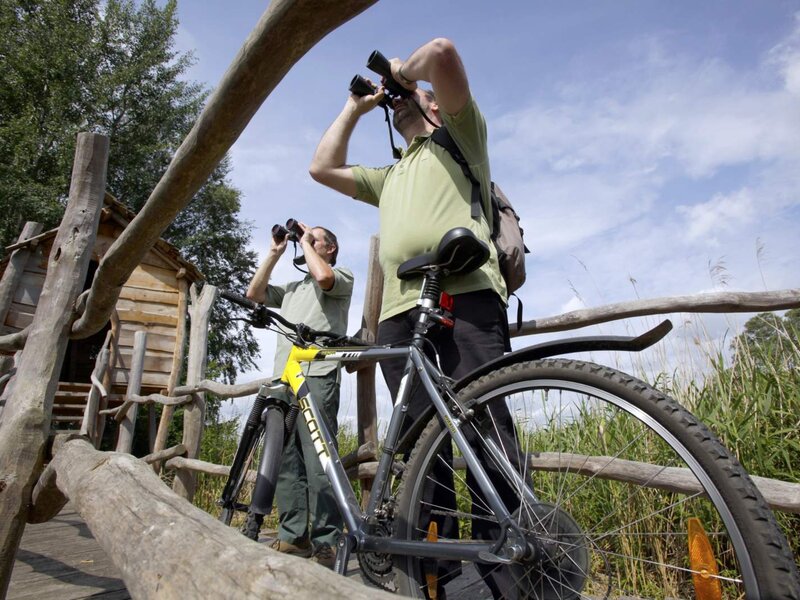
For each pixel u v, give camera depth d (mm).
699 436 1173
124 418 6266
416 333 1745
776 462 2463
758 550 1041
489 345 1786
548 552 1397
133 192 18078
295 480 3018
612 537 1759
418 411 1884
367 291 3160
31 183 14773
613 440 2143
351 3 709
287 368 2256
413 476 1662
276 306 3756
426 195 1941
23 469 1911
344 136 2373
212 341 18781
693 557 1260
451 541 1518
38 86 16812
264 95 967
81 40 17328
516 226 2086
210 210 19844
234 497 2242
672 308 2516
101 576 2545
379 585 1734
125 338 7766
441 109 1856
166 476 5055
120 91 18234
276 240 3377
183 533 789
